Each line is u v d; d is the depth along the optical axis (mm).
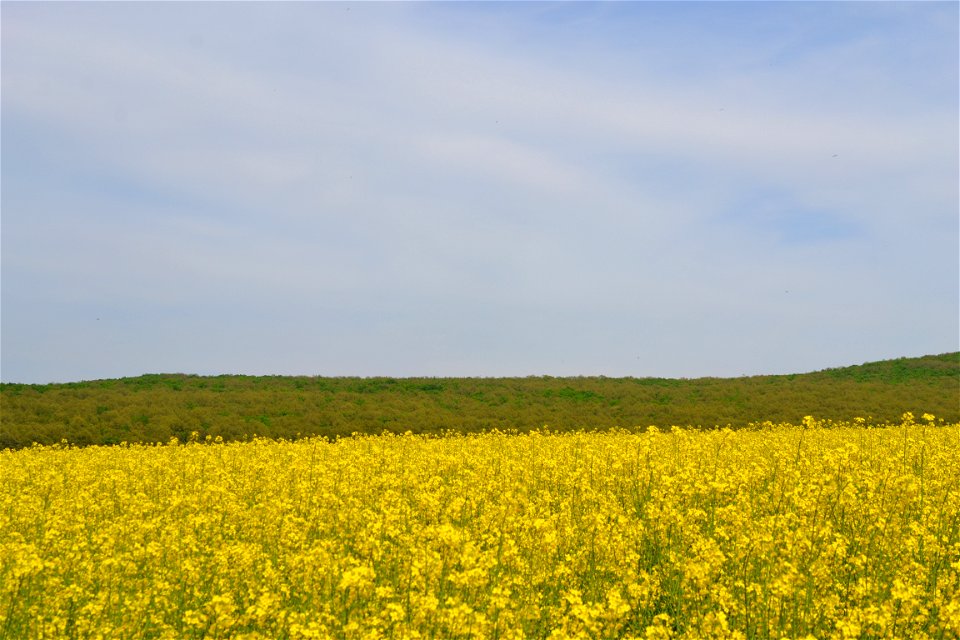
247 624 9820
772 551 10516
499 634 8617
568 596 8641
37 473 22031
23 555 10320
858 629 8531
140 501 16234
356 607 9492
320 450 24109
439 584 9828
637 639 9031
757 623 9445
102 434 39688
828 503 13398
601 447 22984
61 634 9477
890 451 20016
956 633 9242
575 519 14172
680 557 11281
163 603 10609
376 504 15164
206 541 13688
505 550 10938
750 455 20188
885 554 11852
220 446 28250
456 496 15742
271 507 14766
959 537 13297
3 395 46469
